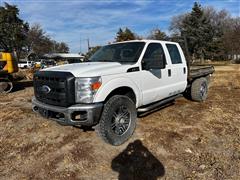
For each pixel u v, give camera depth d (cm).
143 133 505
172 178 356
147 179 356
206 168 380
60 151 442
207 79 848
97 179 359
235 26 4981
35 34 6084
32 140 492
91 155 424
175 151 434
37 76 456
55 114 433
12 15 4884
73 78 403
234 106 713
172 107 698
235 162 397
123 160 409
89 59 582
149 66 523
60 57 6391
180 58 655
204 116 614
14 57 1112
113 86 432
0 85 1073
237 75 1650
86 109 396
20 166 399
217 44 4897
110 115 429
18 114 665
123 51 539
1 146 472
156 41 571
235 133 510
